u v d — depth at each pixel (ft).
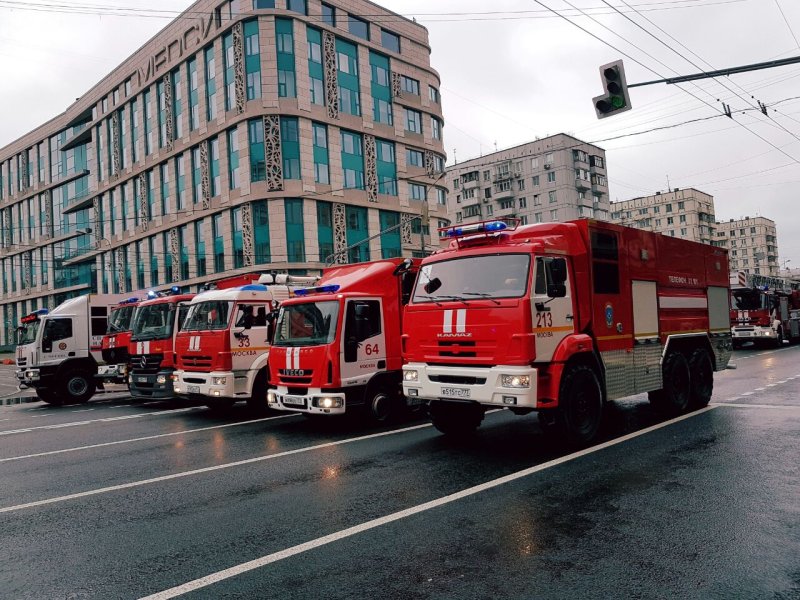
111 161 171.73
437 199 160.04
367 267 35.19
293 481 21.24
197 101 138.51
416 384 25.61
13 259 222.89
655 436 26.45
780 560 13.03
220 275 133.08
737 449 23.34
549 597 11.60
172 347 45.03
